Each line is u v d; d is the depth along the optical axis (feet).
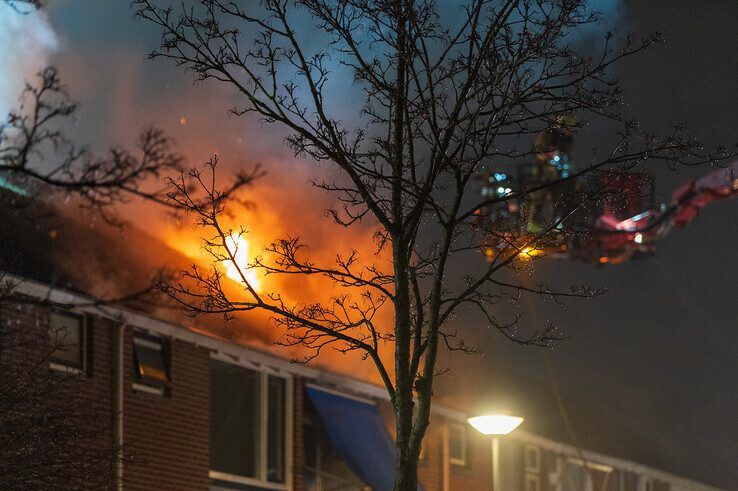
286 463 114.73
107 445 88.48
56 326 88.38
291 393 116.98
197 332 103.24
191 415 102.37
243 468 109.60
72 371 88.17
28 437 58.03
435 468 141.28
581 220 62.03
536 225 63.16
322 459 120.98
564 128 58.80
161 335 100.83
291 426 116.06
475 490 148.25
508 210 62.39
